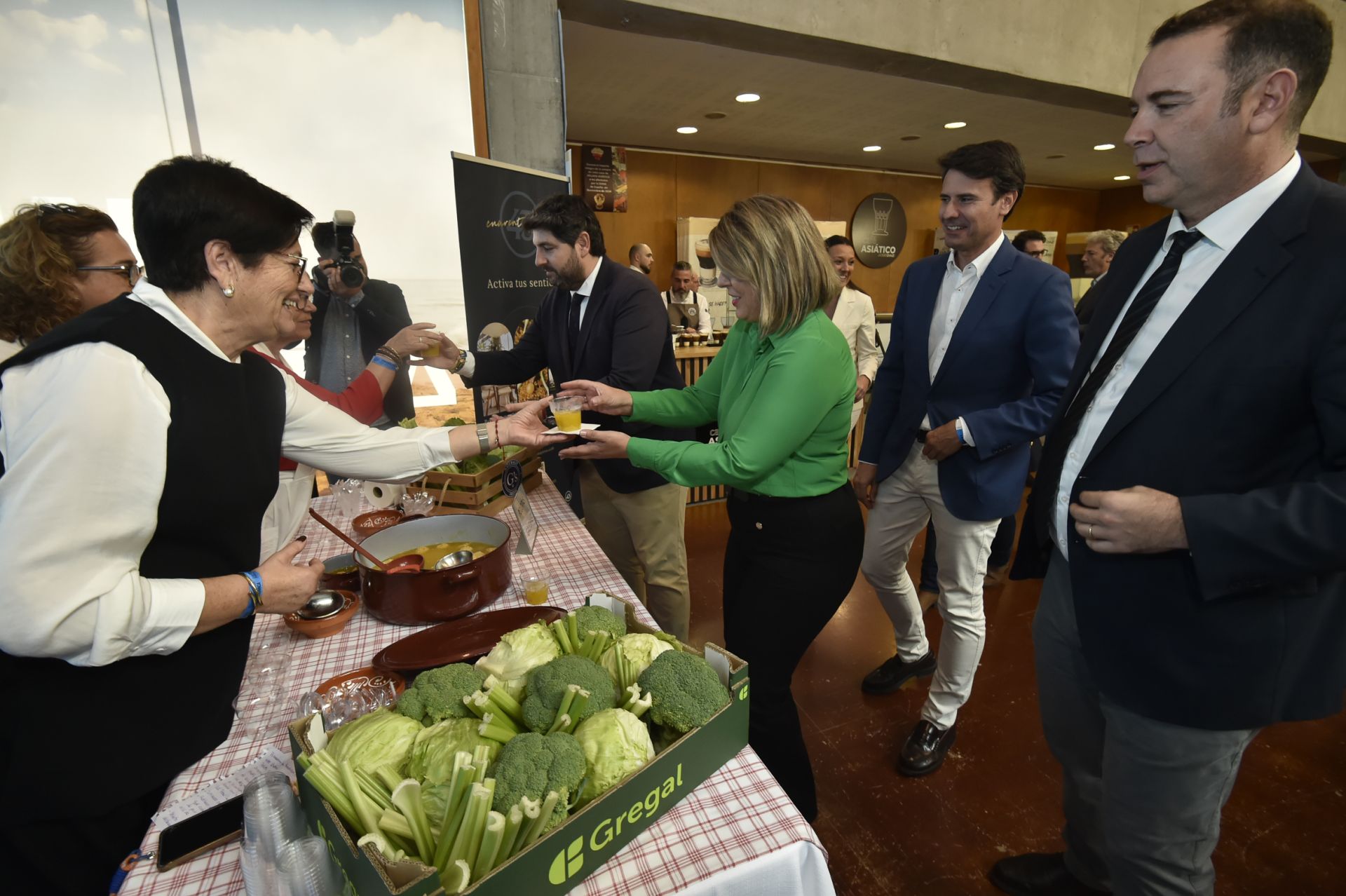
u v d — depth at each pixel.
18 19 1.95
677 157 6.63
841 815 1.70
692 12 3.06
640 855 0.68
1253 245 0.83
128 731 0.80
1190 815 0.98
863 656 2.42
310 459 1.16
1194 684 0.91
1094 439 1.03
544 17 2.69
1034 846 1.60
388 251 2.54
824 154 6.77
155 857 0.69
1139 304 0.97
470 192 2.29
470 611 1.14
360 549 1.17
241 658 0.94
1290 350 0.79
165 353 0.79
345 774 0.61
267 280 0.85
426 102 2.46
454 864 0.56
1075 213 9.74
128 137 2.12
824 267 1.20
